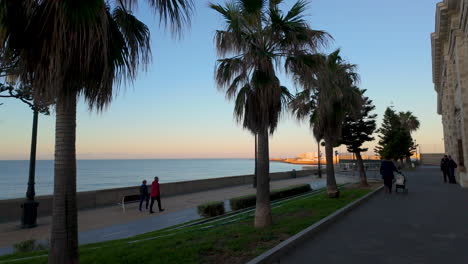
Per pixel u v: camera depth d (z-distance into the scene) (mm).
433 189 16828
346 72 14672
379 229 7387
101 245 7121
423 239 6398
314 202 12266
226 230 7707
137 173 99500
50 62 3945
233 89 8352
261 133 8328
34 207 10930
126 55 4941
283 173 35656
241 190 23297
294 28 7746
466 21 15281
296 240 6121
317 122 13820
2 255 6664
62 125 4430
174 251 5672
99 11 3832
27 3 3814
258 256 5055
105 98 4781
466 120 17000
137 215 12906
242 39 7727
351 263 4977
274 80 7910
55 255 4289
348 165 49438
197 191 22375
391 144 49656
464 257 5172
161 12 4625
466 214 9156
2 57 4172
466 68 16875
